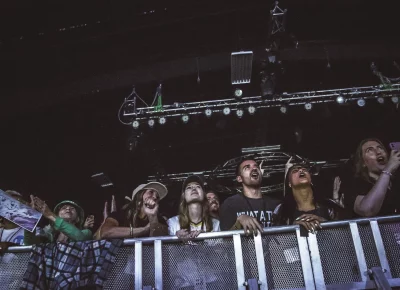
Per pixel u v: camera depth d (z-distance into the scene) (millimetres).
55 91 7344
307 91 7746
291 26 7367
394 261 2766
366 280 2715
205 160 9172
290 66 7547
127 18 6844
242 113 7293
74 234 3305
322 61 7438
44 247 2992
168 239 2912
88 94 7340
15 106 7254
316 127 8328
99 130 7938
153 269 2848
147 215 4141
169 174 8938
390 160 3145
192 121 8016
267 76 7133
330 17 7191
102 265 2857
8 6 6559
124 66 7488
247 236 2900
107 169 8484
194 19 7016
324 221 2891
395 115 7730
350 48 7402
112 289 2824
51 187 8266
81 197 8547
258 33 7367
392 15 7109
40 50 6934
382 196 3027
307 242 2838
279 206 3621
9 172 7789
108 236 3676
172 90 7754
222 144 8891
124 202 8539
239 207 3588
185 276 2822
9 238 3678
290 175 3652
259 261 2803
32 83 7395
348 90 7242
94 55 7316
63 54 7129
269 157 8500
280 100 7199
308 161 8148
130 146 7746
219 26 7238
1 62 6973
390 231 2848
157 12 6820
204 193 3650
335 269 2779
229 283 2795
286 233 2885
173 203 6801
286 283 2758
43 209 3312
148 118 7359
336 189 4160
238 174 4043
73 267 2896
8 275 2945
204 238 2900
